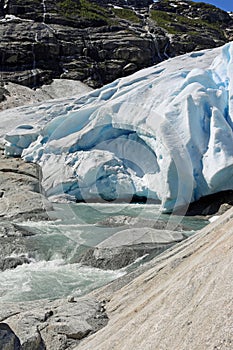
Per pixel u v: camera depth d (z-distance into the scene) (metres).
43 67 62.47
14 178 24.77
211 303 4.83
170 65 32.47
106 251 13.05
